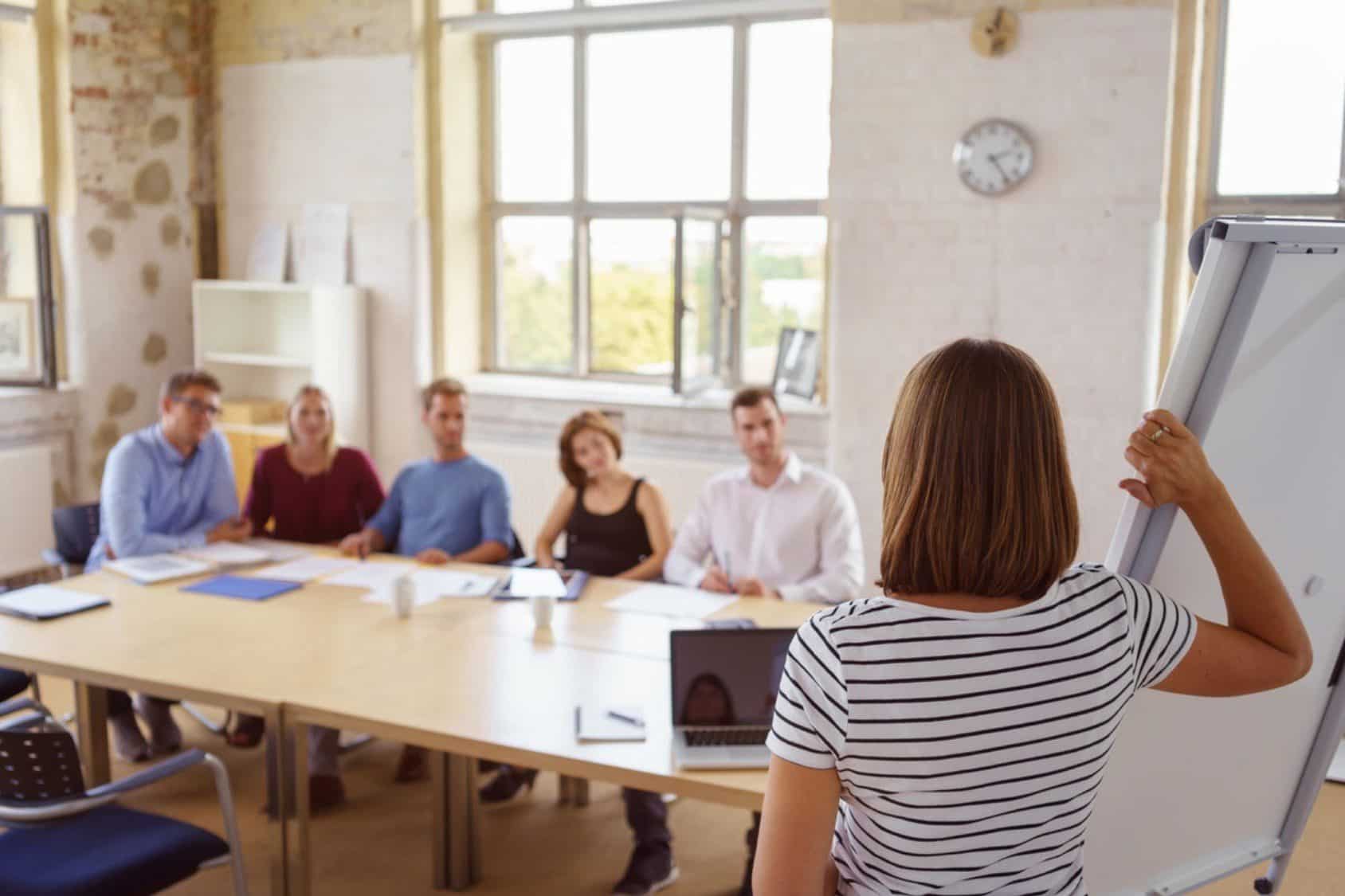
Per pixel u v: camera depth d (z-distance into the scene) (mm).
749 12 5863
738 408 3980
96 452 6375
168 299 6699
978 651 1106
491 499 4449
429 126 6406
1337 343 1385
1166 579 1396
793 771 1135
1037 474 1111
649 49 6254
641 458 6012
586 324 6621
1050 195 5000
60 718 4613
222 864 2719
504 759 2535
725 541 4098
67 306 6242
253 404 6598
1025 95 4984
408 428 6551
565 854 3561
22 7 5902
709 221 5938
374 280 6508
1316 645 1583
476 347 6820
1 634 3303
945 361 1146
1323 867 3447
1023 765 1120
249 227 6816
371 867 3461
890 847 1150
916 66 5152
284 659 3098
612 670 3002
